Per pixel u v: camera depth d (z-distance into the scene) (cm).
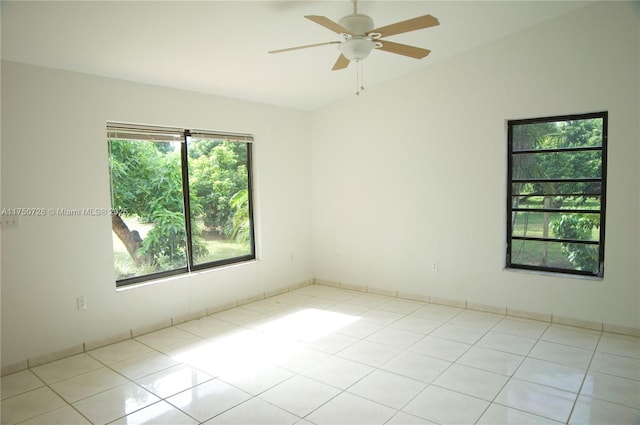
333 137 556
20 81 319
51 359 342
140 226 412
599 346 350
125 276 401
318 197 580
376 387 289
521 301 426
